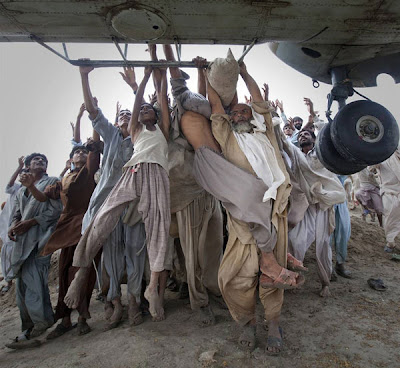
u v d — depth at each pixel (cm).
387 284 430
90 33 334
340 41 357
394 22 324
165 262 347
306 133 450
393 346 288
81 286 315
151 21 306
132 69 366
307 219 393
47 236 376
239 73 322
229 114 350
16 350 337
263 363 267
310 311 358
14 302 518
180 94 352
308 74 441
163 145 334
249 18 311
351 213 952
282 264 281
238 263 281
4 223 516
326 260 392
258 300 389
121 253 348
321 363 267
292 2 292
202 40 344
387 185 577
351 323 330
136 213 343
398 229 559
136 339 309
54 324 398
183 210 343
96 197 355
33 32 335
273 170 293
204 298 339
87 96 354
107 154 371
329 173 415
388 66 412
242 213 276
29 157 425
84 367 272
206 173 305
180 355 280
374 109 350
